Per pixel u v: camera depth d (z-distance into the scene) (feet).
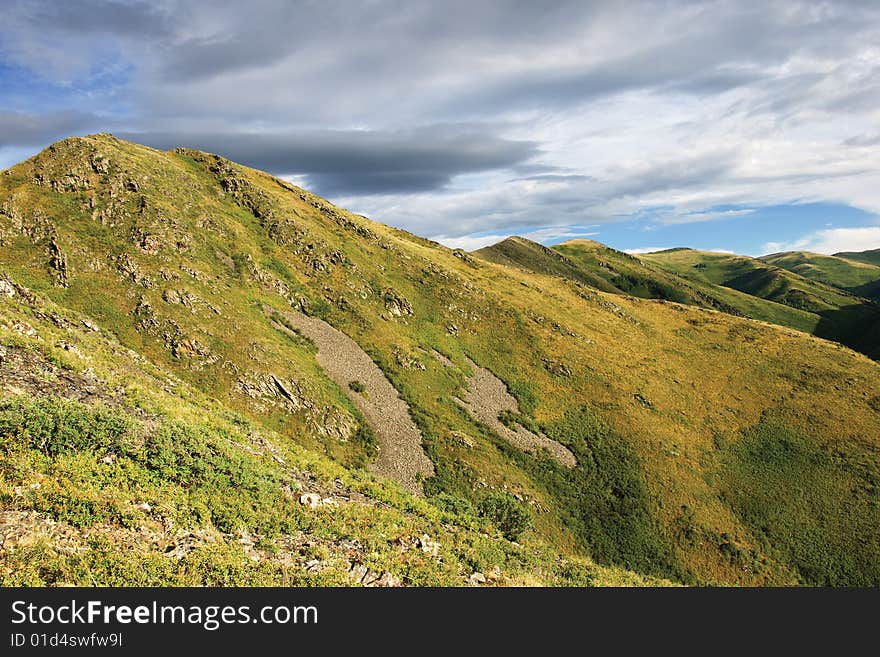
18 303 94.73
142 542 41.01
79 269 199.41
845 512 211.20
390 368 245.86
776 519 207.10
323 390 203.31
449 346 293.02
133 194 250.57
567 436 242.37
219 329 202.08
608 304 418.31
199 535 44.80
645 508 204.13
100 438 50.72
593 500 204.74
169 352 181.47
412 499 76.28
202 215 277.85
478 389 263.70
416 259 364.99
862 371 325.01
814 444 254.88
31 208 219.00
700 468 233.76
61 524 38.88
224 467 57.16
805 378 317.22
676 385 306.35
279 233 309.63
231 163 379.55
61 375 67.00
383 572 49.14
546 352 308.19
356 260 324.80
